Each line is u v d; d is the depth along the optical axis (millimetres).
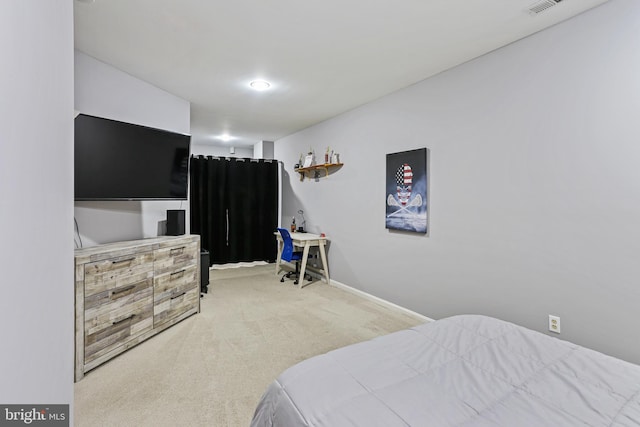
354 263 4172
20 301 438
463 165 2820
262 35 2375
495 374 1171
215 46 2549
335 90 3506
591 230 2041
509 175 2477
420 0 1945
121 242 2791
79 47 2578
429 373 1173
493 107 2582
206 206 5461
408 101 3365
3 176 386
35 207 503
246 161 5797
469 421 922
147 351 2486
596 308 2027
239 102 3922
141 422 1693
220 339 2719
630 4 1856
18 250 432
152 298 2725
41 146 535
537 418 935
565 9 2016
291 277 4992
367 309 3541
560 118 2176
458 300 2883
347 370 1187
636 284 1868
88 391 1957
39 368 519
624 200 1902
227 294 4039
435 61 2783
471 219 2760
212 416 1752
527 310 2379
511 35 2340
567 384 1105
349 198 4270
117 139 2639
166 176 3094
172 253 2961
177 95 3674
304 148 5371
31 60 479
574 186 2113
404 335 1502
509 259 2490
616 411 966
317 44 2508
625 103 1885
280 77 3158
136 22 2209
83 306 2121
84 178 2418
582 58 2059
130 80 3107
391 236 3598
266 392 1192
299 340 2721
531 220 2346
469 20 2152
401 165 3408
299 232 5270
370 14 2098
